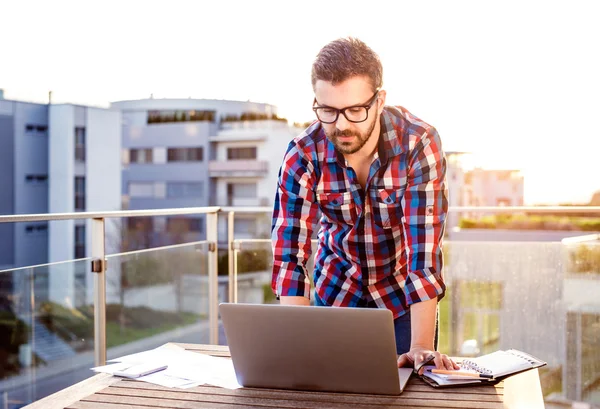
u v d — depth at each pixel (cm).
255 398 117
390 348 113
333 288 168
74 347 271
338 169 154
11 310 257
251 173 3016
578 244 299
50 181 2548
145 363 141
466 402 112
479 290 310
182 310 320
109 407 113
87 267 271
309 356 118
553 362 302
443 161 149
